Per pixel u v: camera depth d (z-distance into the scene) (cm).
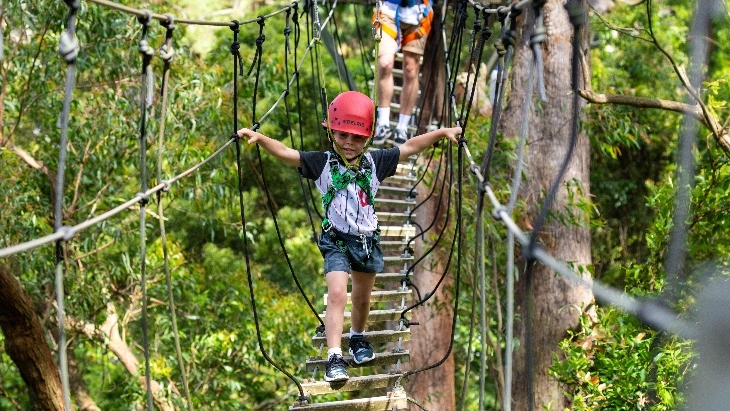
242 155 1132
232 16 1309
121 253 835
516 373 827
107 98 775
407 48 593
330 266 347
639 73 1030
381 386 379
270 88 926
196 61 903
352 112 343
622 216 1096
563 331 786
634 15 996
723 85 650
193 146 818
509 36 235
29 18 646
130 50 778
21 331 612
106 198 851
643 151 1072
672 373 542
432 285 870
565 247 788
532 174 786
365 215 349
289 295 1111
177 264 950
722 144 583
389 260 474
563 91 777
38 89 753
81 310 805
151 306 934
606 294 193
